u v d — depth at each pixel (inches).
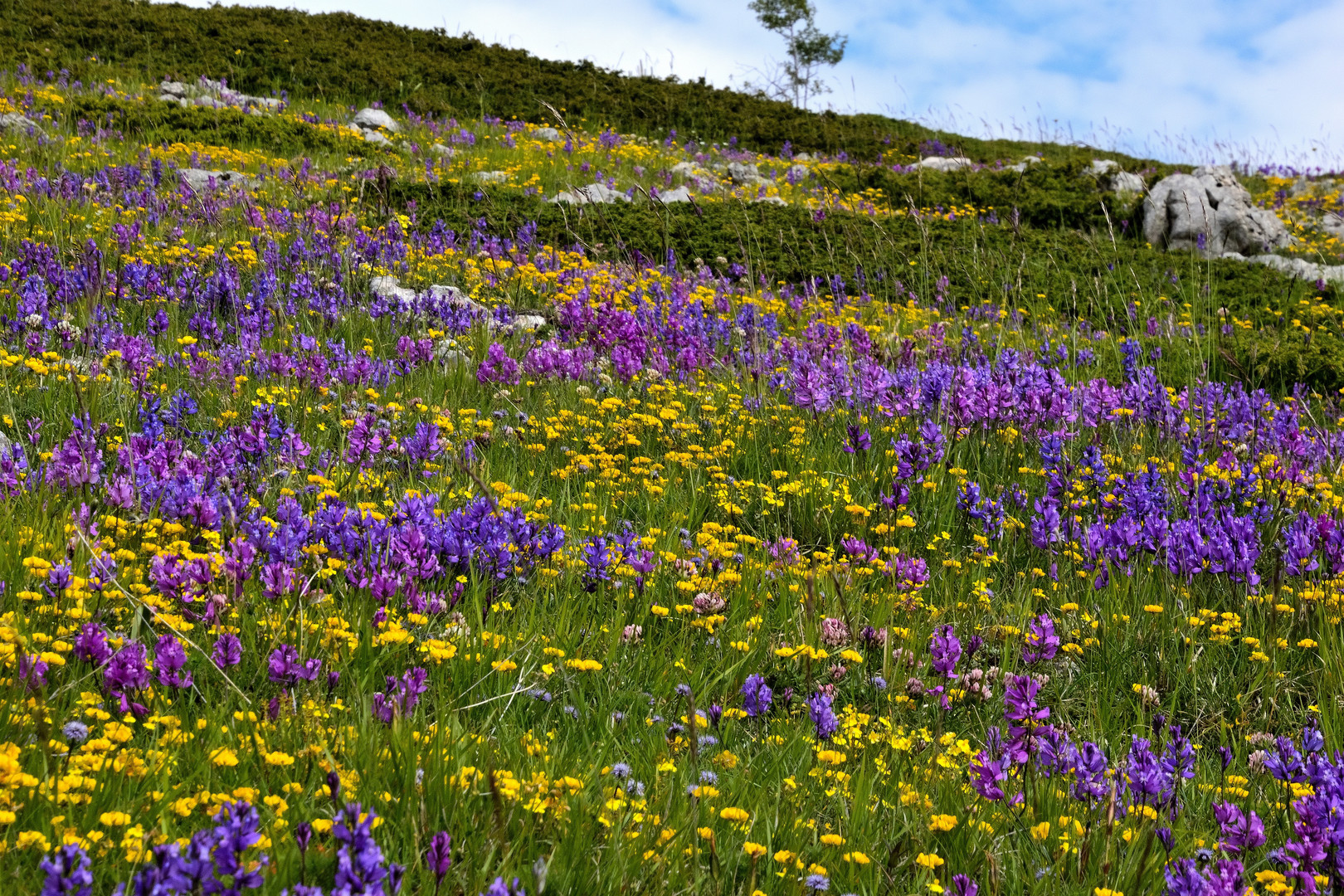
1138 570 226.2
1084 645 201.0
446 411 271.4
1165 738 162.4
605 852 112.5
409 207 508.1
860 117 1285.7
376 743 122.5
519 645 162.9
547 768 128.0
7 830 95.7
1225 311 535.2
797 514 248.2
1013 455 294.0
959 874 118.2
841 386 318.3
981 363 334.6
